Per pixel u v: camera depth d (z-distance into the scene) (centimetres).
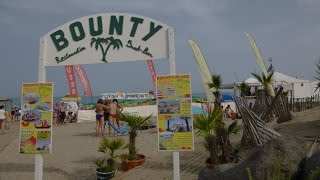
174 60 700
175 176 657
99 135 1625
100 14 745
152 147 1210
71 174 865
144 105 3131
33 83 723
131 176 780
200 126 742
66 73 2947
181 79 648
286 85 2903
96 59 741
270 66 2731
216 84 1396
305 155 504
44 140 710
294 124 1298
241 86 1917
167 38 710
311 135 970
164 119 650
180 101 646
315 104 2580
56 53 758
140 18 727
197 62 1745
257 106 1119
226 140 752
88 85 2986
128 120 903
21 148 715
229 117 2428
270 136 823
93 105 3559
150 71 2448
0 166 982
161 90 655
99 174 780
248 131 875
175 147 643
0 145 1464
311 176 406
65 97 2977
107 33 739
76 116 2830
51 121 709
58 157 1082
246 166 509
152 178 744
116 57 732
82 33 751
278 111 1506
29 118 717
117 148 823
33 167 963
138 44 724
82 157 1066
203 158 909
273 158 489
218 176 537
